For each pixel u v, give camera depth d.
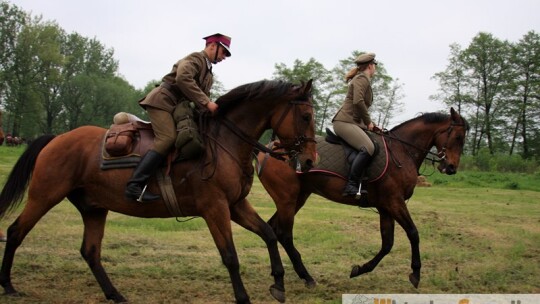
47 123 60.38
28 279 5.67
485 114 45.16
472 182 24.70
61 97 59.06
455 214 12.66
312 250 7.96
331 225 10.20
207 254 7.38
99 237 5.26
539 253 8.12
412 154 6.43
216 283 5.86
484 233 9.87
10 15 51.19
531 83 43.94
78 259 6.73
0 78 48.88
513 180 26.58
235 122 4.80
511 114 44.19
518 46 44.66
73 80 58.84
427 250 8.09
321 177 6.23
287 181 6.21
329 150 6.29
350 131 6.13
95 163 4.87
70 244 7.59
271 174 6.27
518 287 5.95
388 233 6.23
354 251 7.91
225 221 4.58
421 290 5.80
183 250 7.61
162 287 5.62
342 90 39.53
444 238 9.23
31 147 5.15
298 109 4.77
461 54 44.97
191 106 4.89
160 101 4.70
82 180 4.95
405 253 7.85
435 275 6.44
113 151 4.73
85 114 59.91
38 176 4.91
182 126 4.59
